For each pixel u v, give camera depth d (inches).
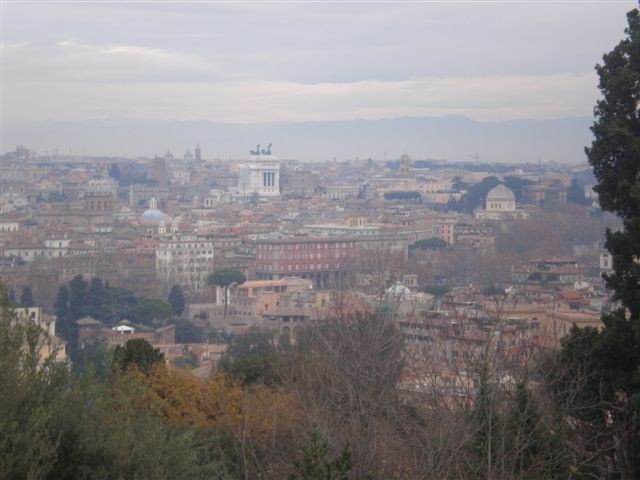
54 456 1122.0
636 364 1749.5
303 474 1133.1
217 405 2234.3
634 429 1644.9
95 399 1234.0
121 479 1142.3
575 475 1581.0
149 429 1251.8
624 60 1963.6
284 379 2037.4
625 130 1863.9
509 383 1627.7
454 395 1574.8
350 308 2544.3
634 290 1839.3
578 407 1615.4
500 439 1486.2
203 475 1453.0
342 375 1710.1
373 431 1485.0
